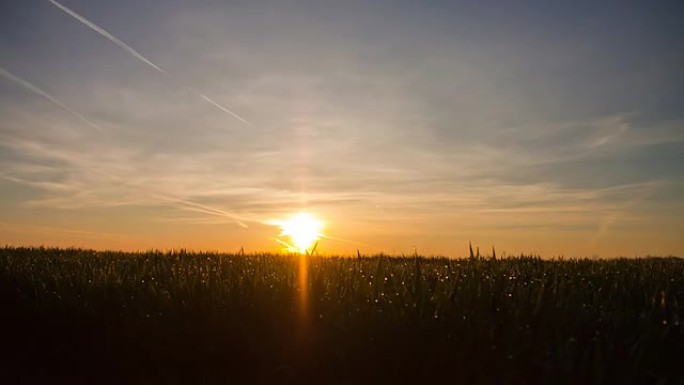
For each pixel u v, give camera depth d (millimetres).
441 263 9531
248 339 4723
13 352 5406
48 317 5777
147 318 5273
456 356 3945
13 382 4805
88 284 6668
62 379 4875
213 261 9008
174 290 5965
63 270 7918
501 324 4410
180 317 5258
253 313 5148
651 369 3779
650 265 8484
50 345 5504
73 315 5758
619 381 3469
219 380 4500
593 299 5223
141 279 6863
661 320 4348
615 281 6102
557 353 3768
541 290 4707
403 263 9422
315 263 7852
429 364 3986
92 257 11062
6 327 5871
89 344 5328
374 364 4176
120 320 5512
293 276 6328
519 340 4105
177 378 4594
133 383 4715
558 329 3998
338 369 4281
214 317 5074
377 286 5430
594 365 3477
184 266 8227
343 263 8086
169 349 4883
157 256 11094
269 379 4414
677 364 3803
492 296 4836
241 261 9117
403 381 4062
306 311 4977
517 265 7855
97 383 4773
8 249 14086
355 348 4320
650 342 3949
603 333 4254
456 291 5031
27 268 8141
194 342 4902
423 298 4770
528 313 4578
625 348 3869
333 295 5371
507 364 3832
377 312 4699
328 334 4547
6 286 6750
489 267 6605
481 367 3906
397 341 4254
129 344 5125
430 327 4371
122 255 11844
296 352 4492
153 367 4875
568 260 9422
